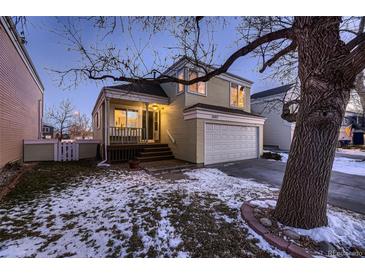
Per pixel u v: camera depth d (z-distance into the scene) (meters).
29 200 3.69
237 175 6.21
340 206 3.61
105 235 2.40
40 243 2.23
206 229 2.52
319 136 2.30
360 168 7.55
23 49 7.56
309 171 2.36
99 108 10.80
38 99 11.65
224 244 2.19
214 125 8.41
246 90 11.60
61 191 4.27
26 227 2.62
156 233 2.44
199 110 7.80
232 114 8.92
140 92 9.05
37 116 11.42
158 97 9.49
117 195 3.98
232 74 10.55
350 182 5.40
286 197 2.54
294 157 2.48
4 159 6.02
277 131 15.07
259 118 10.30
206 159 8.06
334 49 2.13
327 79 2.15
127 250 2.11
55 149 8.91
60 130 20.09
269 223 2.51
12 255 2.02
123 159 8.48
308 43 2.28
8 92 6.33
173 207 3.30
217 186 4.73
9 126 6.47
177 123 9.11
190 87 8.81
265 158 10.23
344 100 2.23
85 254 2.04
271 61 3.58
